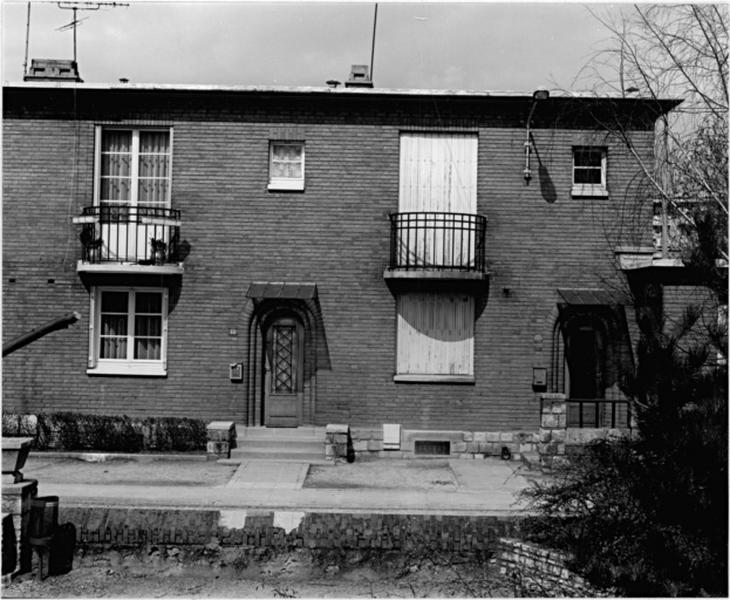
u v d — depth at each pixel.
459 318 17.14
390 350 17.00
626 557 9.69
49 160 17.16
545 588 10.80
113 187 17.31
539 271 17.00
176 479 14.28
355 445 16.86
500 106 17.06
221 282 17.08
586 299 16.59
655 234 16.89
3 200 17.11
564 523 10.88
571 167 17.05
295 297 16.53
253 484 13.91
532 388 16.94
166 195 17.31
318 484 14.09
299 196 17.11
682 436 8.84
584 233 17.00
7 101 17.14
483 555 11.58
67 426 16.61
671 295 14.57
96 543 11.70
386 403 17.00
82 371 17.06
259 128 17.14
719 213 11.44
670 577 9.34
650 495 9.16
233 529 11.75
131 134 17.34
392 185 17.06
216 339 17.06
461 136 17.19
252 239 17.09
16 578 11.17
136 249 16.77
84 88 16.81
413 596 11.09
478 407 16.94
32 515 11.20
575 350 17.22
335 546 11.70
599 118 16.92
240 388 17.00
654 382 9.08
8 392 17.05
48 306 17.06
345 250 17.06
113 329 17.36
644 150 16.88
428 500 12.84
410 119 17.12
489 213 17.06
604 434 15.99
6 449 11.22
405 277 16.59
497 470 15.50
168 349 17.03
